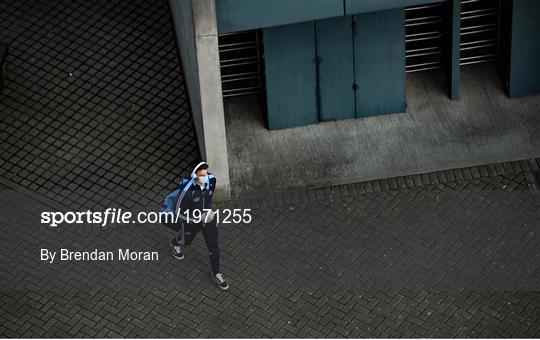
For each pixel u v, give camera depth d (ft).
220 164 70.69
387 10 73.26
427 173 73.31
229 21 66.95
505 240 69.41
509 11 75.20
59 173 73.92
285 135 75.77
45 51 80.64
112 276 68.13
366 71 75.05
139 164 74.38
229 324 65.87
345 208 71.46
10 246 69.67
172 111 77.30
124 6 82.99
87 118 77.00
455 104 76.95
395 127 75.97
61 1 83.15
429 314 65.98
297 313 66.23
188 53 72.13
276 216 71.10
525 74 76.23
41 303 66.80
